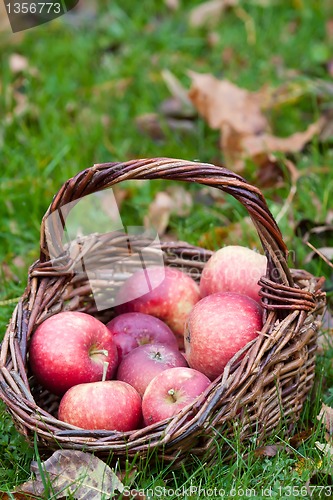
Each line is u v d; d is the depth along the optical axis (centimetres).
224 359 97
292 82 162
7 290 121
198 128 153
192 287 108
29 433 93
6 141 149
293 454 98
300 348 97
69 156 146
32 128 153
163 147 151
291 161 145
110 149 148
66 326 98
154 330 104
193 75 149
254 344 95
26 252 130
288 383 98
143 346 101
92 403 94
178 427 90
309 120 156
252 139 144
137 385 99
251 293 104
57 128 151
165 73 158
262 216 95
